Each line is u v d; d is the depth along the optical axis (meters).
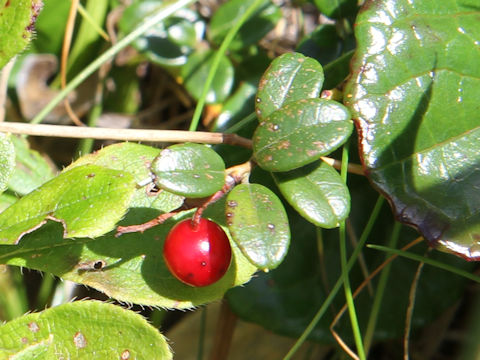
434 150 0.09
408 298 0.12
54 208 0.08
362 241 0.10
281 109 0.08
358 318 0.12
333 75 0.11
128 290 0.08
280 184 0.08
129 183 0.07
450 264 0.12
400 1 0.09
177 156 0.07
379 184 0.09
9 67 0.12
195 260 0.07
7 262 0.08
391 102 0.09
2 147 0.08
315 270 0.12
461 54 0.09
